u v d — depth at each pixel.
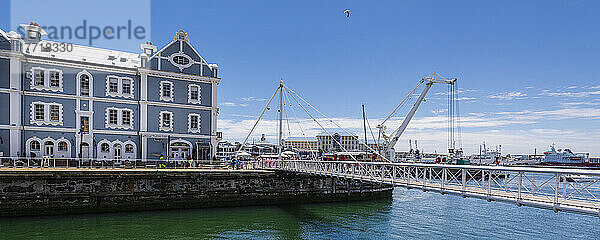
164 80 39.59
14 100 34.19
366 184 36.84
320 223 25.86
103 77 37.75
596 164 87.62
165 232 22.81
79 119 36.66
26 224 23.55
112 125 37.66
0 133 33.53
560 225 25.53
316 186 34.28
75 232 22.27
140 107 38.56
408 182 19.66
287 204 32.75
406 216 28.52
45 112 35.50
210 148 41.06
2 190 24.69
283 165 34.06
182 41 40.81
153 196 28.33
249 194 31.47
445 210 31.22
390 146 55.69
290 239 21.83
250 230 23.73
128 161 35.19
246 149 90.31
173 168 33.84
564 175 13.74
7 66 34.19
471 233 23.27
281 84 39.00
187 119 40.34
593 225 25.56
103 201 26.95
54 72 36.12
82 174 26.28
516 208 32.38
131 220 25.41
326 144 130.38
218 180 30.44
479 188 16.84
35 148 35.00
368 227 24.77
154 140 38.72
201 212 28.42
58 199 25.86
